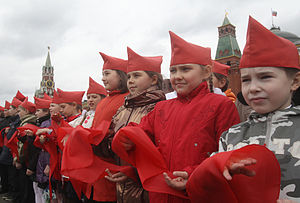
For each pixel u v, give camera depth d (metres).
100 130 2.06
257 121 1.12
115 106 2.68
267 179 0.88
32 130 3.71
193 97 1.62
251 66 1.04
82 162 1.86
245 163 0.79
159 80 2.33
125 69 2.82
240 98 1.47
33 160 4.04
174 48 1.66
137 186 1.96
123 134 1.53
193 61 1.61
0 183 6.92
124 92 2.82
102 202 2.54
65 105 4.20
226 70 2.96
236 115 1.46
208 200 0.94
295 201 0.85
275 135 1.02
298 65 1.03
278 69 1.01
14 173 5.71
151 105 2.15
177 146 1.47
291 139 0.97
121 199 2.04
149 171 1.44
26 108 5.68
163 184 1.37
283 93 1.02
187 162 1.41
